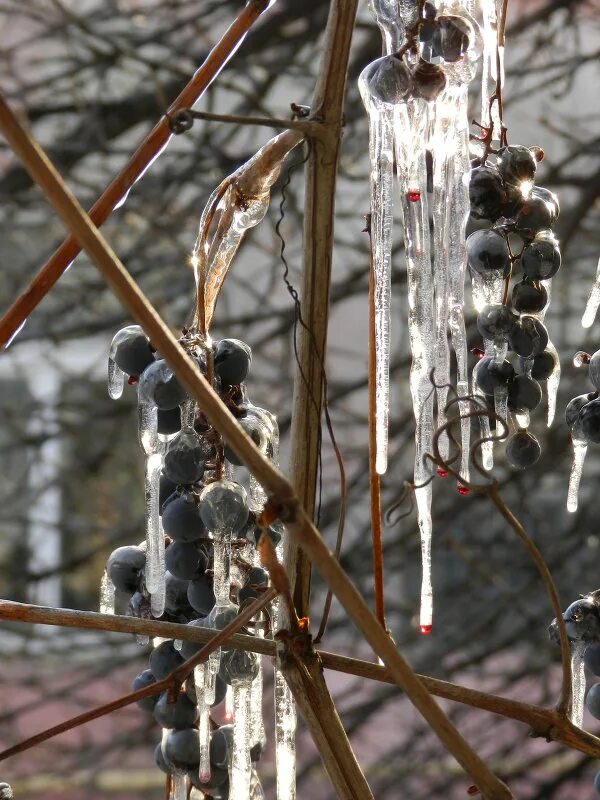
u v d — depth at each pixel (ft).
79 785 14.57
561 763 14.83
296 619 3.94
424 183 4.19
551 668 13.62
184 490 4.16
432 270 4.29
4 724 16.62
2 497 16.69
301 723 15.44
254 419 4.14
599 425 4.14
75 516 18.20
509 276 4.23
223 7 12.72
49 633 14.51
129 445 17.98
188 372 3.73
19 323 4.07
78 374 17.02
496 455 12.83
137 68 14.17
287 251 14.17
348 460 14.92
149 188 12.80
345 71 3.94
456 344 4.20
